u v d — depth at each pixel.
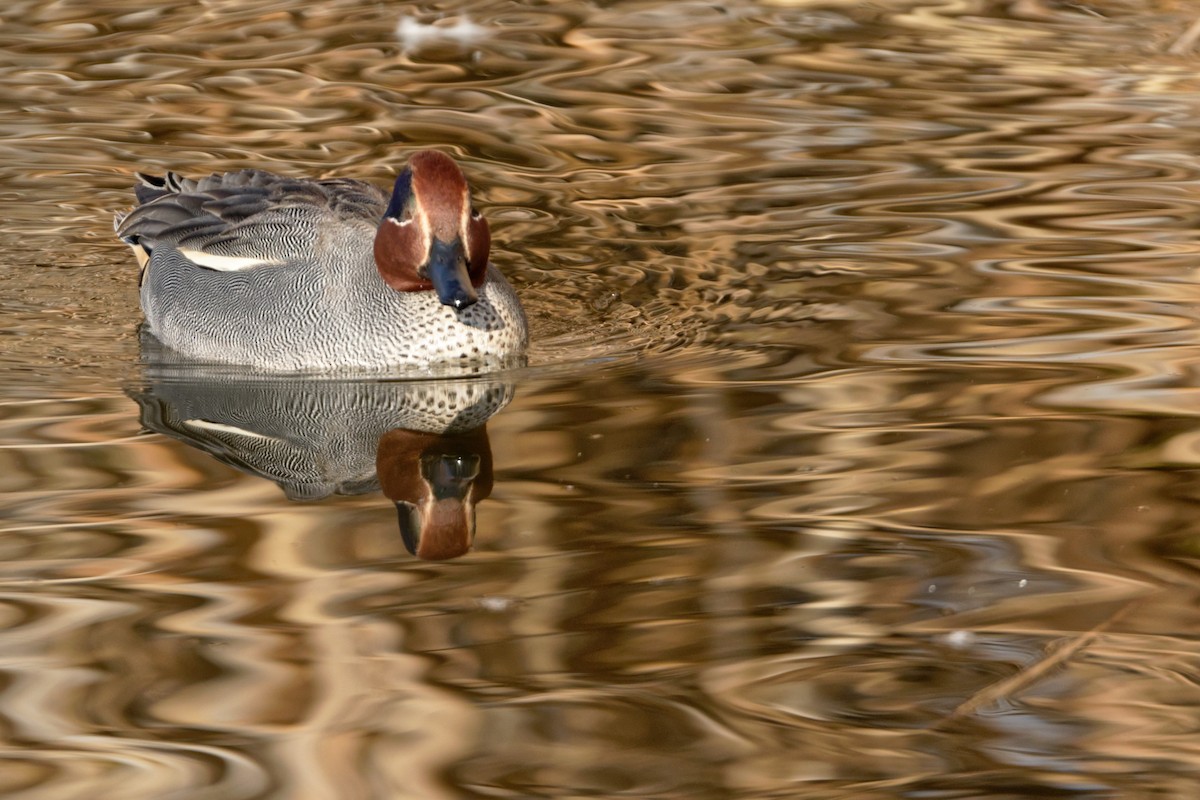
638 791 6.62
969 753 6.87
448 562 8.73
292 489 9.82
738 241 14.86
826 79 20.02
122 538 9.06
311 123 18.80
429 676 7.54
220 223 13.41
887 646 7.75
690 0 23.42
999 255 14.06
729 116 18.78
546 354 12.45
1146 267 13.57
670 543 8.86
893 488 9.48
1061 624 7.88
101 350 13.02
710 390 11.22
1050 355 11.61
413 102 19.50
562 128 18.52
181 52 21.36
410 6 23.36
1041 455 9.85
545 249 14.98
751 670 7.57
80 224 15.99
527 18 22.84
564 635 7.90
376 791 6.63
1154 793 6.53
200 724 7.15
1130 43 21.16
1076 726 7.04
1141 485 9.38
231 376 12.30
